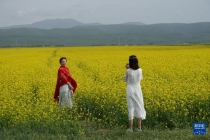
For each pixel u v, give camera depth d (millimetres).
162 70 20234
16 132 9734
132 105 10070
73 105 12250
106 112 11250
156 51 44188
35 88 15914
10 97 12602
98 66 23656
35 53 45844
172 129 10195
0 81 17406
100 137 9305
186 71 19359
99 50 51875
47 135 9508
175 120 10398
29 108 11047
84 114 11867
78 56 36750
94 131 10156
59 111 10977
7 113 10719
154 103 11070
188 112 10680
